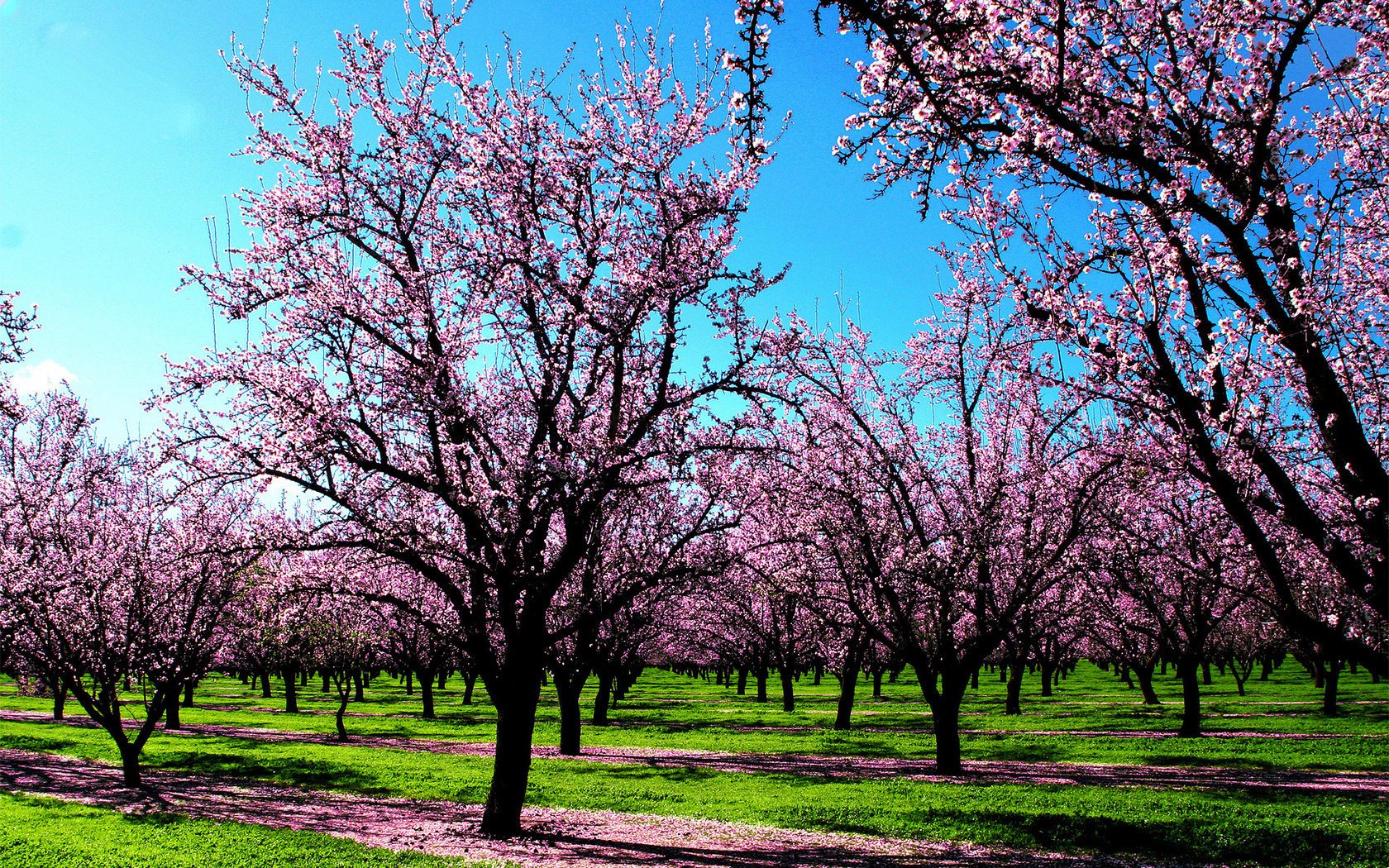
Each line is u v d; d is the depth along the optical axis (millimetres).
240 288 15430
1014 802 19344
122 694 66500
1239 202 7406
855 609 24672
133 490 27969
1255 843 15375
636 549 21562
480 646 17484
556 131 16156
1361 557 9883
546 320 16266
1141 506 19766
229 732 39719
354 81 15703
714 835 17406
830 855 15523
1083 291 9531
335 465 15930
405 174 16266
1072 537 21047
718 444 17188
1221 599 33219
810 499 22703
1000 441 24047
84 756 30406
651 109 16578
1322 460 9469
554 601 25266
